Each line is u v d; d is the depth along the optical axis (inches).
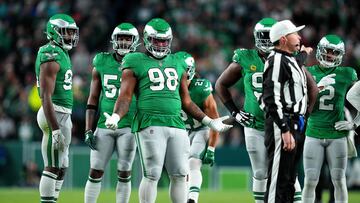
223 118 1155.3
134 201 1782.7
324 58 1317.7
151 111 1117.1
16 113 2508.6
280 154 1082.7
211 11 2942.9
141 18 2942.9
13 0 2984.7
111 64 1315.2
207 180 2369.6
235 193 2166.6
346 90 1347.2
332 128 1315.2
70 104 1256.8
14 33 2893.7
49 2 2955.2
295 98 1083.3
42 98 1206.3
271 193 1089.4
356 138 2244.1
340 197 1332.4
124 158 1305.4
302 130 1094.4
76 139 2391.7
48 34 1255.5
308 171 1322.6
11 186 2380.7
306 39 2817.4
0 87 2568.9
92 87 1328.7
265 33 1240.8
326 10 2930.6
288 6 2945.4
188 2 2967.5
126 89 1117.1
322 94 1311.5
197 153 1347.2
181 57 1160.2
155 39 1124.5
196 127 1359.5
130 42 1301.7
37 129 2463.1
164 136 1118.4
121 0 3068.4
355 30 2896.2
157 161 1113.4
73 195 1996.8
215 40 2829.7
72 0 2965.1
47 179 1222.3
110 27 2957.7
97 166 1302.9
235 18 2942.9
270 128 1095.6
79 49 2701.8
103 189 2272.4
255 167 1267.2
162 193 2098.9
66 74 1238.3
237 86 2420.0
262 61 1261.1
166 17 2915.8
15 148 2385.6
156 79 1118.4
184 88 1153.4
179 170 1130.0
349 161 2250.2
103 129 1306.6
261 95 1131.9
